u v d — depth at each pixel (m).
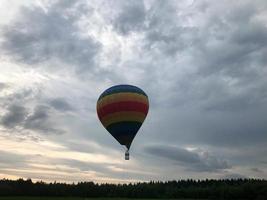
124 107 49.78
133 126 50.31
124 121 50.09
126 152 51.47
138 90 51.59
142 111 50.66
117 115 50.06
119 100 50.00
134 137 51.31
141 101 50.66
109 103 50.34
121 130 50.38
